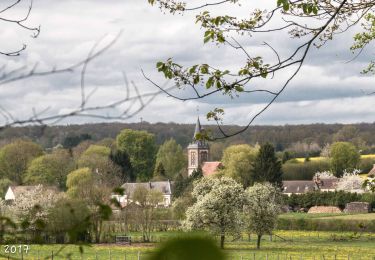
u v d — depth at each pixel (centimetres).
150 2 1170
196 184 9450
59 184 16000
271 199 9444
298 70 864
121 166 17638
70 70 402
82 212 459
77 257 3412
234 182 9169
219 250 237
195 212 8475
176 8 1146
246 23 1108
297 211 15912
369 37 2156
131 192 10875
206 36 1112
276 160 15800
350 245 9819
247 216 9331
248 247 9450
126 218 10031
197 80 1068
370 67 2184
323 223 12475
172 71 1080
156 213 10406
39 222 465
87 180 11644
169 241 239
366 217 13300
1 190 13212
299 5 1096
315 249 9138
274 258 7681
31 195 8919
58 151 16675
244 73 991
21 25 586
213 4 1004
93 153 18038
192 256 237
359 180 19088
